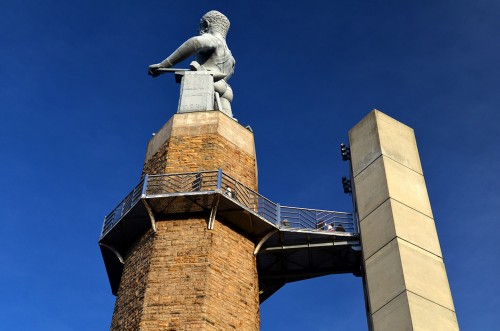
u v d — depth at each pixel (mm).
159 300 22344
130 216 25047
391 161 29172
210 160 26734
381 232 26688
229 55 32750
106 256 26469
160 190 25125
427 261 25844
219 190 24250
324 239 27422
